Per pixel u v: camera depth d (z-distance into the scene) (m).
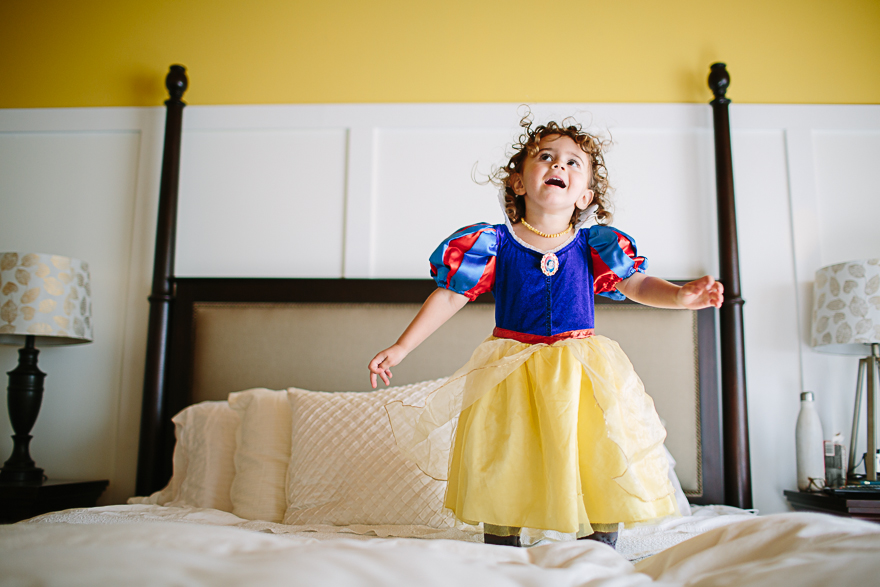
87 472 2.40
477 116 2.53
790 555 0.60
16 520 2.05
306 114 2.56
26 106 2.64
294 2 2.65
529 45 2.58
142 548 0.56
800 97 2.53
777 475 2.29
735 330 2.22
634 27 2.58
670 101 2.53
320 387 2.28
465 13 2.61
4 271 2.18
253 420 1.93
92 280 2.52
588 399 1.26
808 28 2.56
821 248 2.43
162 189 2.40
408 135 2.54
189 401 2.30
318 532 1.52
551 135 1.51
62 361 2.46
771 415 2.33
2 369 2.47
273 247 2.50
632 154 2.49
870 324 2.08
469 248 1.42
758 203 2.46
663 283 1.38
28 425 2.22
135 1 2.68
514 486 1.20
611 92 2.54
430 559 0.55
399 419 1.40
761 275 2.42
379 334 2.30
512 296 1.40
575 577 0.57
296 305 2.33
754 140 2.50
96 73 2.65
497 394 1.29
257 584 0.44
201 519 1.64
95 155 2.61
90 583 0.44
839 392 2.33
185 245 2.51
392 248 2.48
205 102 2.60
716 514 1.82
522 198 1.54
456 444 1.32
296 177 2.54
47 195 2.59
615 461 1.19
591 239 1.46
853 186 2.47
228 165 2.55
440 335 2.27
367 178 2.51
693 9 2.58
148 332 2.31
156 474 2.23
